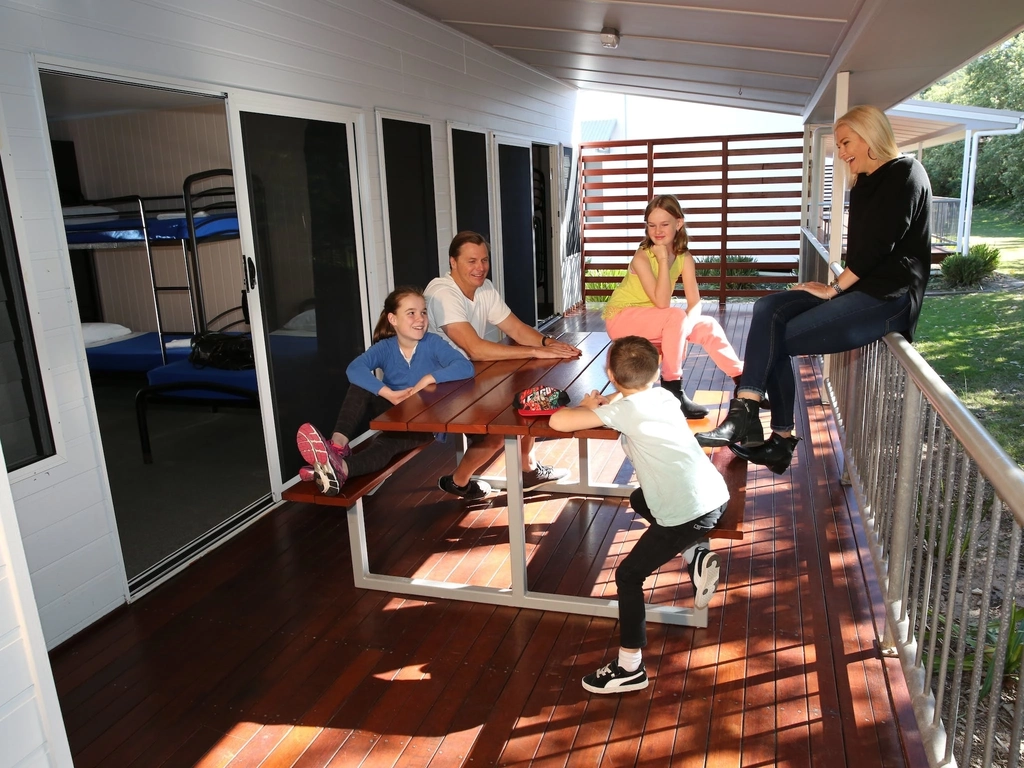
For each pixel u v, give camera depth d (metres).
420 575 3.54
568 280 11.29
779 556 3.59
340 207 5.12
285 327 4.55
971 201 13.90
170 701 2.73
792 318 3.16
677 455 2.55
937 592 2.26
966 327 9.71
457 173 7.08
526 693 2.70
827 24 4.64
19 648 1.58
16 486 2.89
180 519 4.24
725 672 2.76
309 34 4.70
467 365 3.67
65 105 5.72
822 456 4.88
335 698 2.71
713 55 6.62
